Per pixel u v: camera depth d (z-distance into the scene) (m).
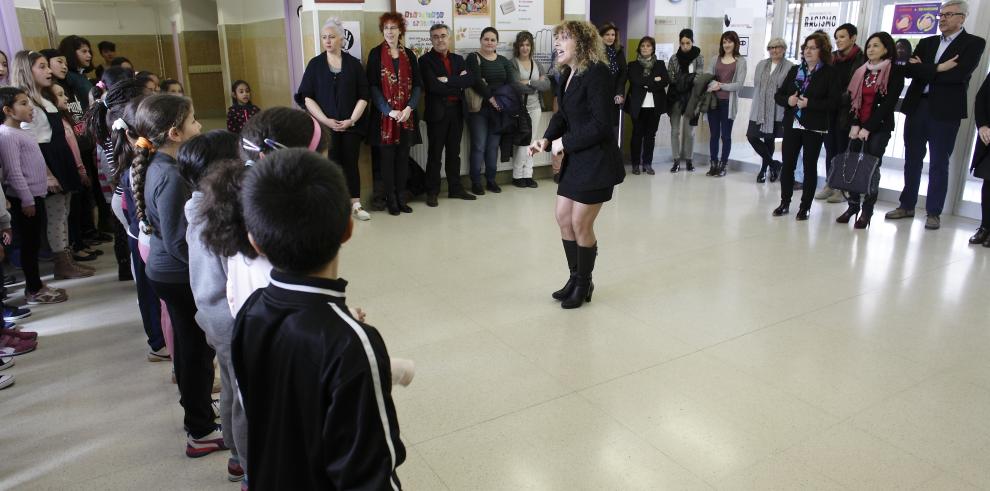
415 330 3.29
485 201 6.07
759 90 6.31
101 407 2.65
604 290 3.80
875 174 4.82
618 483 2.13
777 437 2.36
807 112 4.98
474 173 6.29
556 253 4.49
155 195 1.98
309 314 1.04
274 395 1.09
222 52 10.41
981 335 3.15
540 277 4.03
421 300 3.68
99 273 4.24
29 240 3.62
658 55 7.49
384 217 5.55
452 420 2.50
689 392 2.68
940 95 4.75
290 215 1.01
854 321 3.33
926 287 3.77
